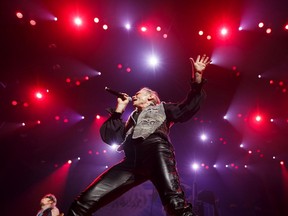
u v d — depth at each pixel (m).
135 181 2.11
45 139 11.50
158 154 1.97
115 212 9.15
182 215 1.74
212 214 8.29
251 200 12.78
